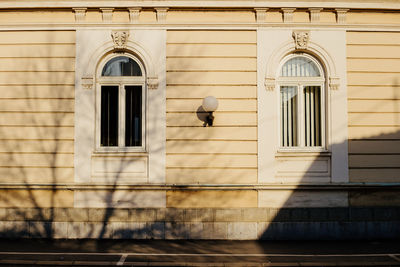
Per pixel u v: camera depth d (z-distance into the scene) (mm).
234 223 8531
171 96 8703
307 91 8969
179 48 8781
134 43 8781
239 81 8734
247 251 7523
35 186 8555
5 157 8680
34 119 8711
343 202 8641
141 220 8531
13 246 7844
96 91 8875
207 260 6902
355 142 8719
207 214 8539
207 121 8633
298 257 7105
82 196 8586
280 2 8727
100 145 8852
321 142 8883
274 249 7680
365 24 8828
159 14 8781
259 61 8766
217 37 8805
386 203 8695
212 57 8781
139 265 6637
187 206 8562
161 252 7426
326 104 8875
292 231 8562
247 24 8781
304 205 8609
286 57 8945
